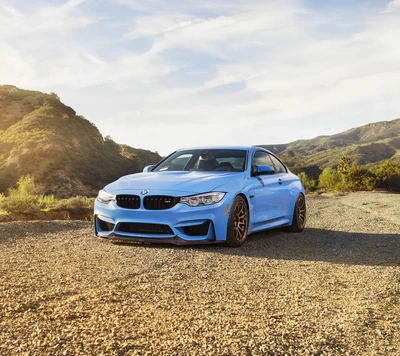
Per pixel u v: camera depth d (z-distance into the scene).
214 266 4.38
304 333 2.55
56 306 2.87
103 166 92.50
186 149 7.06
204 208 5.25
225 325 2.63
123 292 3.30
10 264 4.23
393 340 2.51
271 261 4.73
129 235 5.45
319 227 8.03
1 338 2.24
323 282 3.85
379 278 3.99
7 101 113.81
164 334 2.44
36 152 82.44
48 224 7.74
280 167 7.52
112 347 2.21
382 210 11.34
